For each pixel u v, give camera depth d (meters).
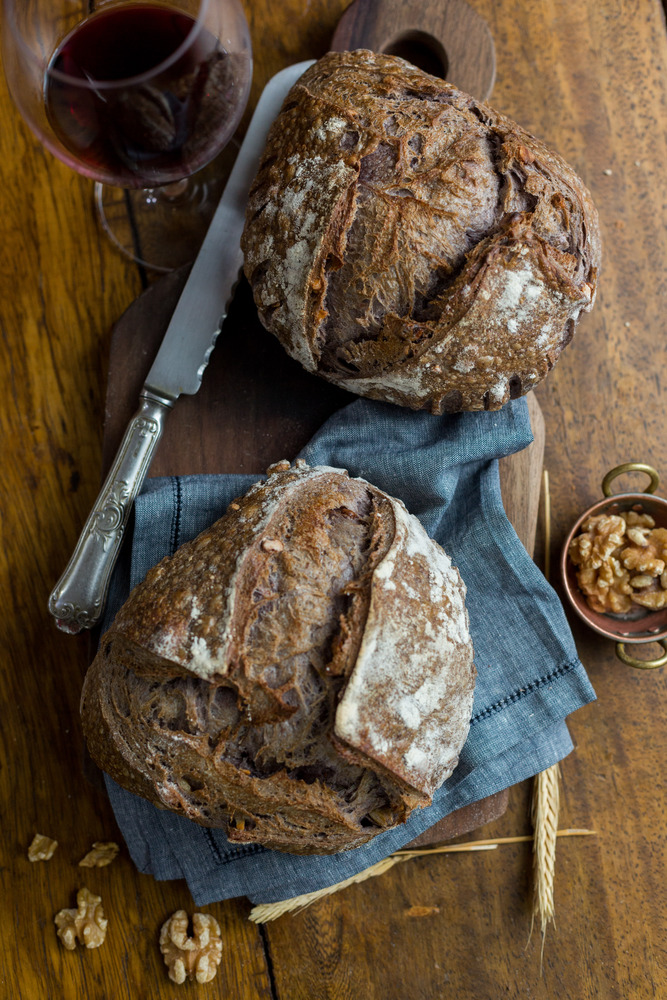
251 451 0.75
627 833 0.76
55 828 0.75
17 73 0.67
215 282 0.73
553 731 0.73
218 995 0.74
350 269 0.67
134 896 0.75
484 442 0.73
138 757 0.65
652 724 0.77
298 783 0.64
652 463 0.78
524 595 0.73
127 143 0.67
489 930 0.76
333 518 0.66
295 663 0.63
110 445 0.74
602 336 0.79
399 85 0.68
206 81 0.66
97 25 0.66
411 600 0.65
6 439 0.77
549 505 0.78
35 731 0.75
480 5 0.79
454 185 0.67
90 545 0.72
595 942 0.76
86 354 0.77
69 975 0.74
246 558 0.64
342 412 0.73
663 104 0.79
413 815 0.72
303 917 0.75
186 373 0.73
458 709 0.66
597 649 0.77
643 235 0.79
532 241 0.67
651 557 0.74
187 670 0.63
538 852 0.73
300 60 0.78
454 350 0.68
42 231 0.77
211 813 0.65
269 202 0.69
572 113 0.79
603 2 0.79
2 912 0.74
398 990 0.75
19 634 0.76
